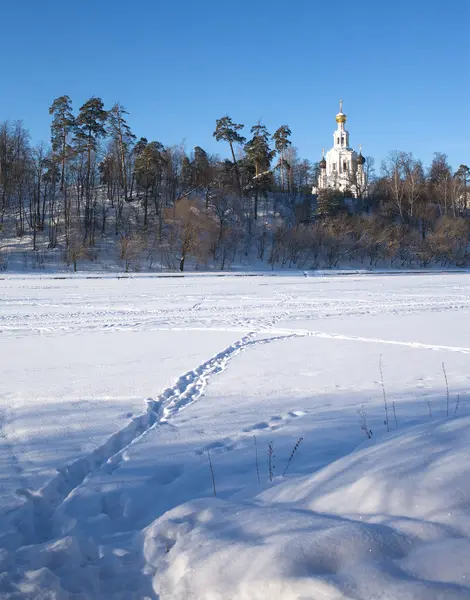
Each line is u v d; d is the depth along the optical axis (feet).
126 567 11.48
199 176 229.66
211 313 66.08
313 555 8.97
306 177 289.74
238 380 30.58
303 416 22.89
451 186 246.88
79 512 14.53
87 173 225.76
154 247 185.16
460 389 27.12
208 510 12.44
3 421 23.25
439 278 139.13
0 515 14.34
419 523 9.27
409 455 11.88
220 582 9.29
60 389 29.01
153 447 19.56
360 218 204.64
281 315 63.67
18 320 60.18
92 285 115.96
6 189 214.07
